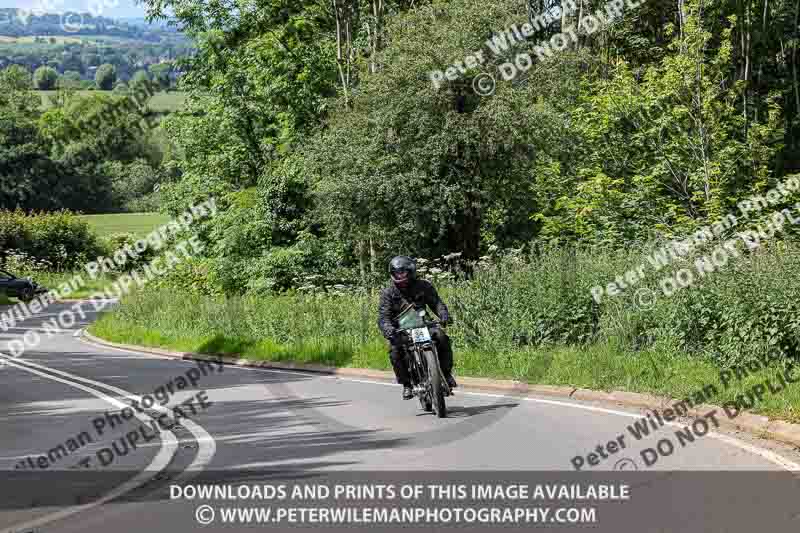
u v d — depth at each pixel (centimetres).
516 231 7756
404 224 7394
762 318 2911
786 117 8725
